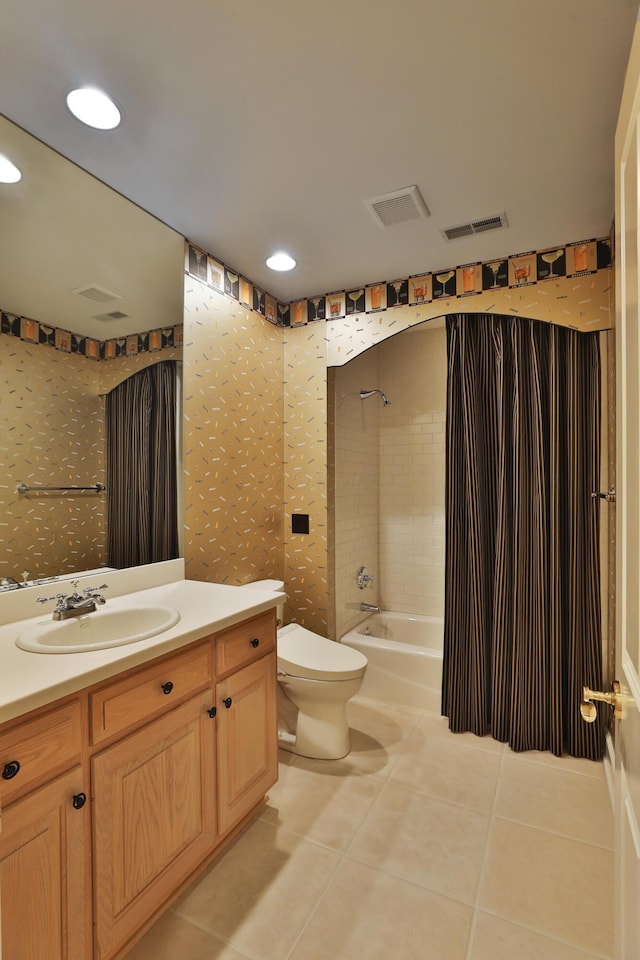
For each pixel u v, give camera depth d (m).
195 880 1.57
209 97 1.43
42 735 1.07
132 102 1.45
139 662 1.27
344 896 1.51
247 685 1.73
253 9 1.17
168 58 1.30
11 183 1.57
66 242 1.73
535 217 2.10
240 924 1.42
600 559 2.30
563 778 2.13
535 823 1.84
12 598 1.56
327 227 2.17
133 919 1.27
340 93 1.42
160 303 2.12
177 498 2.22
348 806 1.93
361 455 3.44
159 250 2.11
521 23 1.21
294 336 3.00
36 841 1.05
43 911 1.05
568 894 1.52
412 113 1.50
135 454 2.01
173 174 1.79
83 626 1.57
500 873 1.60
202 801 1.52
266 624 1.85
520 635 2.40
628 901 0.86
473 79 1.38
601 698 0.98
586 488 2.34
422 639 3.40
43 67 1.32
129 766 1.27
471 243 2.32
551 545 2.37
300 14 1.18
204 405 2.38
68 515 1.75
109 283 1.90
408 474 3.61
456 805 1.95
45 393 1.68
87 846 1.16
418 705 2.79
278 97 1.44
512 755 2.32
